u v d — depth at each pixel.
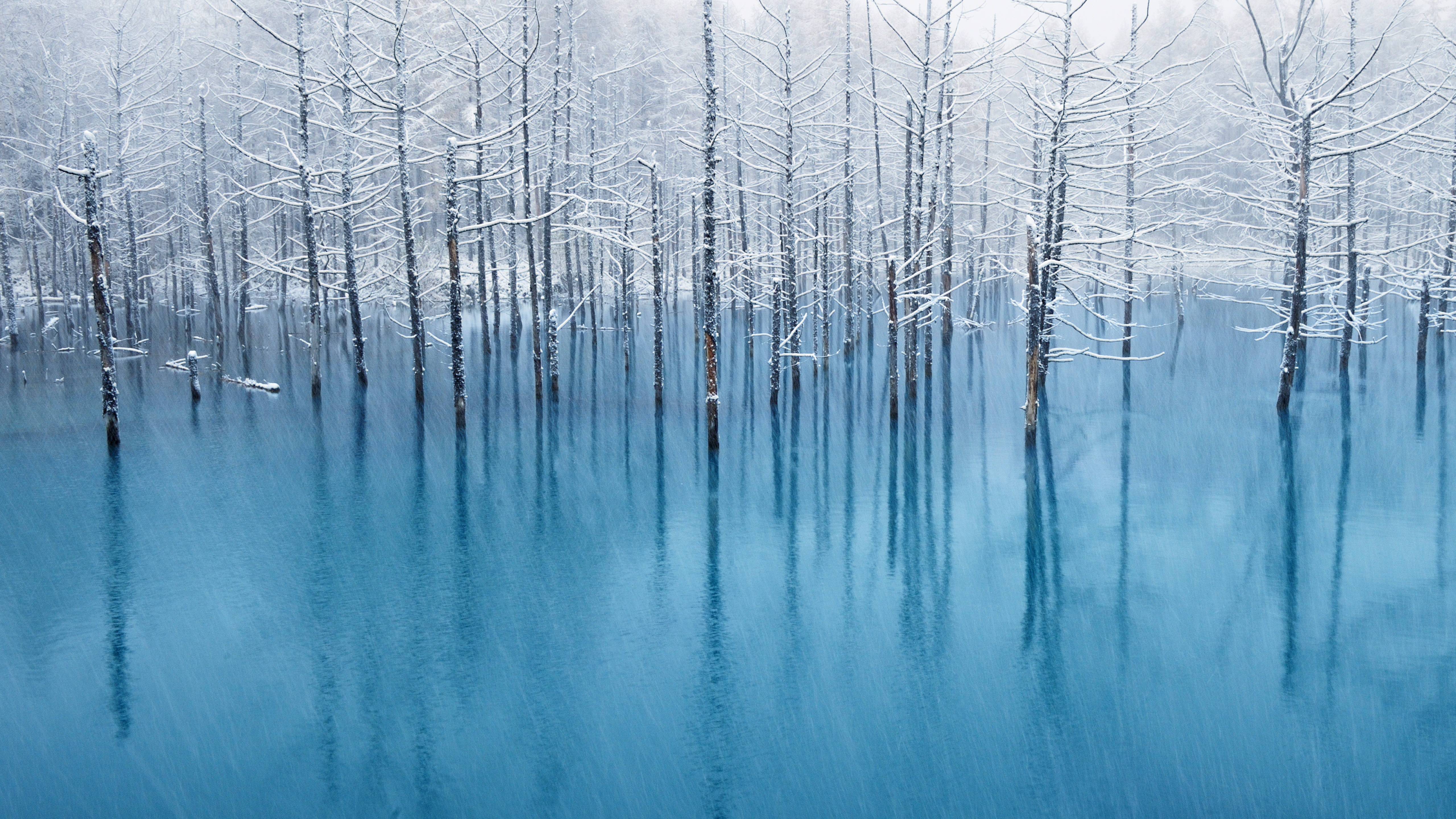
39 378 27.31
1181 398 24.02
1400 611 10.40
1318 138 20.53
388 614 10.57
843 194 38.19
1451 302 33.88
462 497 15.61
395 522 14.19
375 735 7.94
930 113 28.72
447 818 6.82
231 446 19.02
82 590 11.22
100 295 17.97
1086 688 8.74
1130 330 30.48
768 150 34.34
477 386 27.14
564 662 9.38
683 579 11.79
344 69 23.28
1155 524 13.86
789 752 7.67
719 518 14.50
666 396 25.48
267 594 11.13
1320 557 12.23
